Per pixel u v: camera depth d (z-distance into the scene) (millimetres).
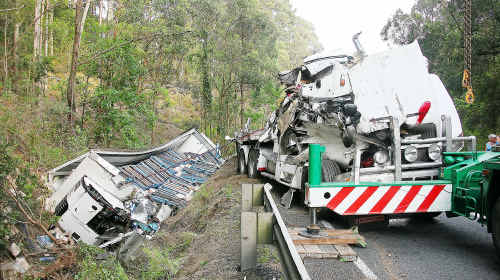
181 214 12320
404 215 6137
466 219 6887
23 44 22875
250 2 31281
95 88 19750
